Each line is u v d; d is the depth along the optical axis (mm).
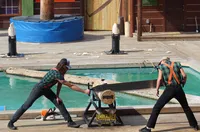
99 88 9844
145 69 17625
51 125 10047
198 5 26031
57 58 18766
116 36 19641
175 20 26109
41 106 13047
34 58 18750
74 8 27203
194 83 15586
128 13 25500
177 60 18266
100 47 21516
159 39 23531
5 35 25125
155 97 13508
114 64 17500
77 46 21812
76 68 17328
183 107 9727
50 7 23094
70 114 10688
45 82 9578
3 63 17703
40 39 22625
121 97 14125
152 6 25844
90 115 10555
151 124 9422
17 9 27250
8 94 14328
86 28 27312
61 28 22734
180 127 10000
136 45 22156
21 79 16219
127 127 9930
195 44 22422
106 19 27156
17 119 9734
